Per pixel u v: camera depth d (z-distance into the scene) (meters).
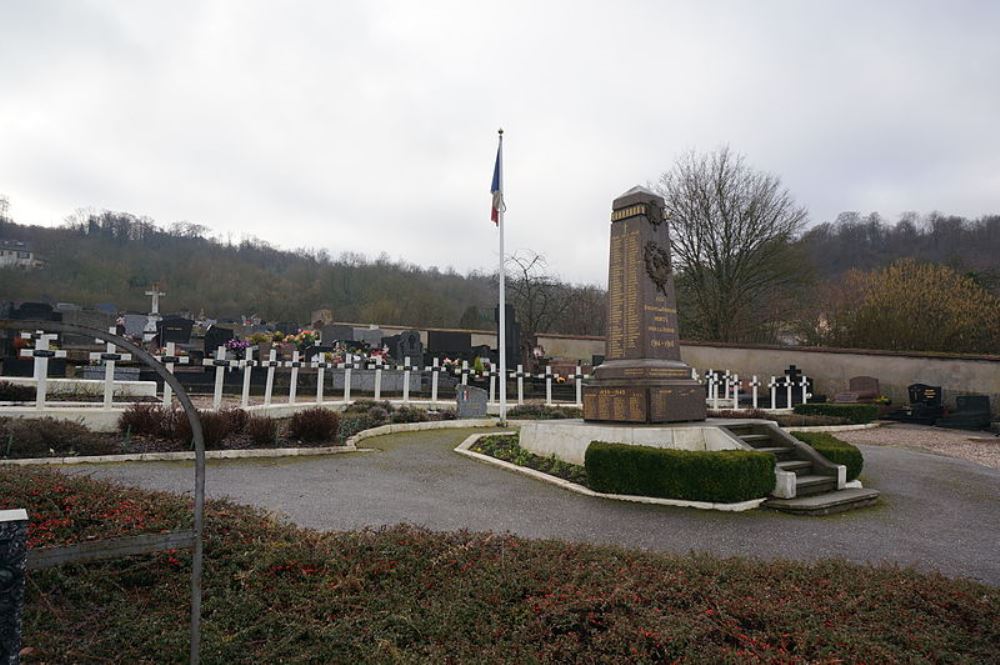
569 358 33.09
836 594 4.50
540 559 4.75
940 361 24.72
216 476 8.69
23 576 2.38
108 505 5.11
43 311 27.91
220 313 58.09
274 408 15.02
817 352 27.89
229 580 4.21
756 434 10.80
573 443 10.59
